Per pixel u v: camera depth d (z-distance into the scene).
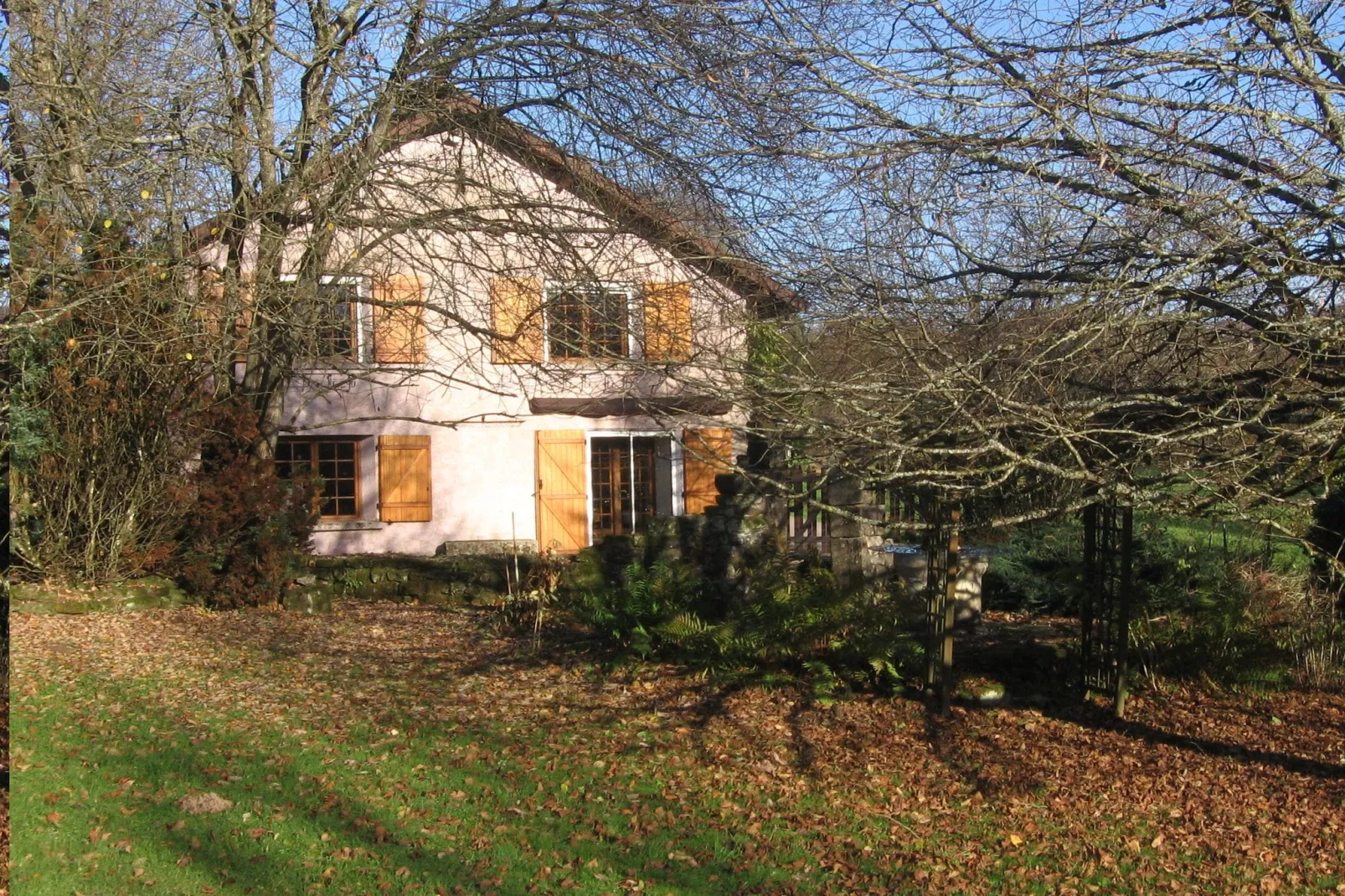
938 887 5.34
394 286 12.13
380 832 5.93
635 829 6.02
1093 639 8.66
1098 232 6.60
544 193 11.51
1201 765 6.85
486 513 16.73
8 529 11.76
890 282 6.35
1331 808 6.14
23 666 9.49
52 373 11.81
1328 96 5.62
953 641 8.70
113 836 5.83
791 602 8.74
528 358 10.98
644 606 9.51
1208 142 5.93
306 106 11.23
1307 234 5.60
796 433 5.84
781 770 6.87
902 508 8.89
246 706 8.41
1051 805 6.31
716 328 7.52
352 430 16.38
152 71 10.23
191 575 12.50
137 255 9.52
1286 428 5.24
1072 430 5.34
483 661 9.77
